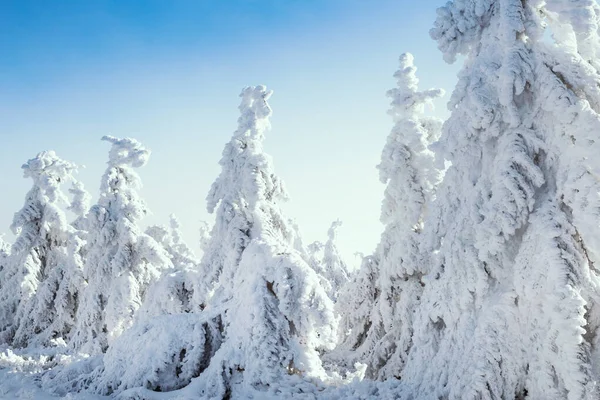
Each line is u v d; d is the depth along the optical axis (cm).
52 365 2016
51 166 3422
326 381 1362
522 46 1259
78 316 2794
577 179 1095
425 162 2130
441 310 1280
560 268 1059
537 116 1226
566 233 1102
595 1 1195
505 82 1214
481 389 1100
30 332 3064
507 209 1183
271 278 1429
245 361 1334
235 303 1464
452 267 1291
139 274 2794
